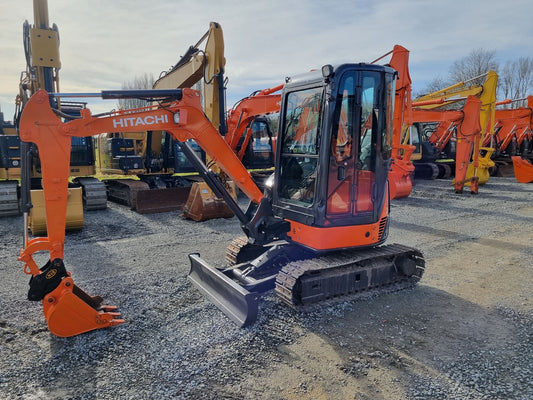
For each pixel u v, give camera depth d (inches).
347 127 170.1
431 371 131.6
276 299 184.9
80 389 119.6
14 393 117.6
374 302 186.2
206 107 303.6
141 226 335.0
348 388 121.9
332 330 158.4
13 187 355.6
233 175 187.3
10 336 150.6
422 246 283.0
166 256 251.9
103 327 155.7
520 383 124.9
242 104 266.8
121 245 277.1
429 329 161.2
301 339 151.0
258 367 132.0
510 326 164.6
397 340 151.9
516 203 458.9
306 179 179.5
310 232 177.0
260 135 477.1
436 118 505.4
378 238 190.7
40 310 173.8
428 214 397.1
